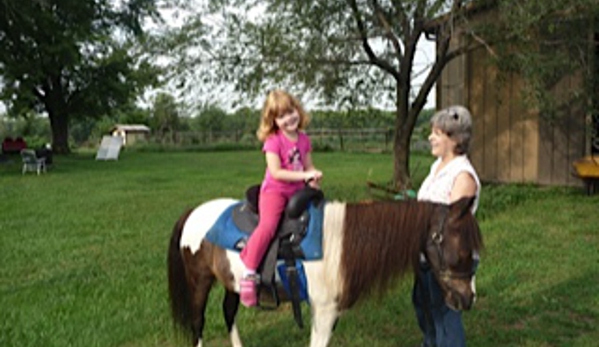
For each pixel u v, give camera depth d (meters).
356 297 3.06
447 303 2.80
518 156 12.13
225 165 22.00
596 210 8.95
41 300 5.27
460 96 13.34
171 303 3.96
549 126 11.56
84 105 33.66
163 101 13.36
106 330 4.52
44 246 7.46
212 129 49.88
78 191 13.42
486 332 4.39
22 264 6.60
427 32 11.90
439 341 3.24
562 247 6.75
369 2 10.10
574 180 11.34
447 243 2.77
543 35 9.91
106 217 9.62
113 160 26.55
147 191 13.25
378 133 33.88
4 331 4.51
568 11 8.83
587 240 7.11
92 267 6.43
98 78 32.62
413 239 2.91
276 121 3.17
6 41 21.00
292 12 10.01
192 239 3.71
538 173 11.84
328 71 10.52
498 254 6.47
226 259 3.42
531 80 9.56
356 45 10.62
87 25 22.28
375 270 2.98
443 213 2.86
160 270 6.28
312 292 3.11
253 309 5.03
